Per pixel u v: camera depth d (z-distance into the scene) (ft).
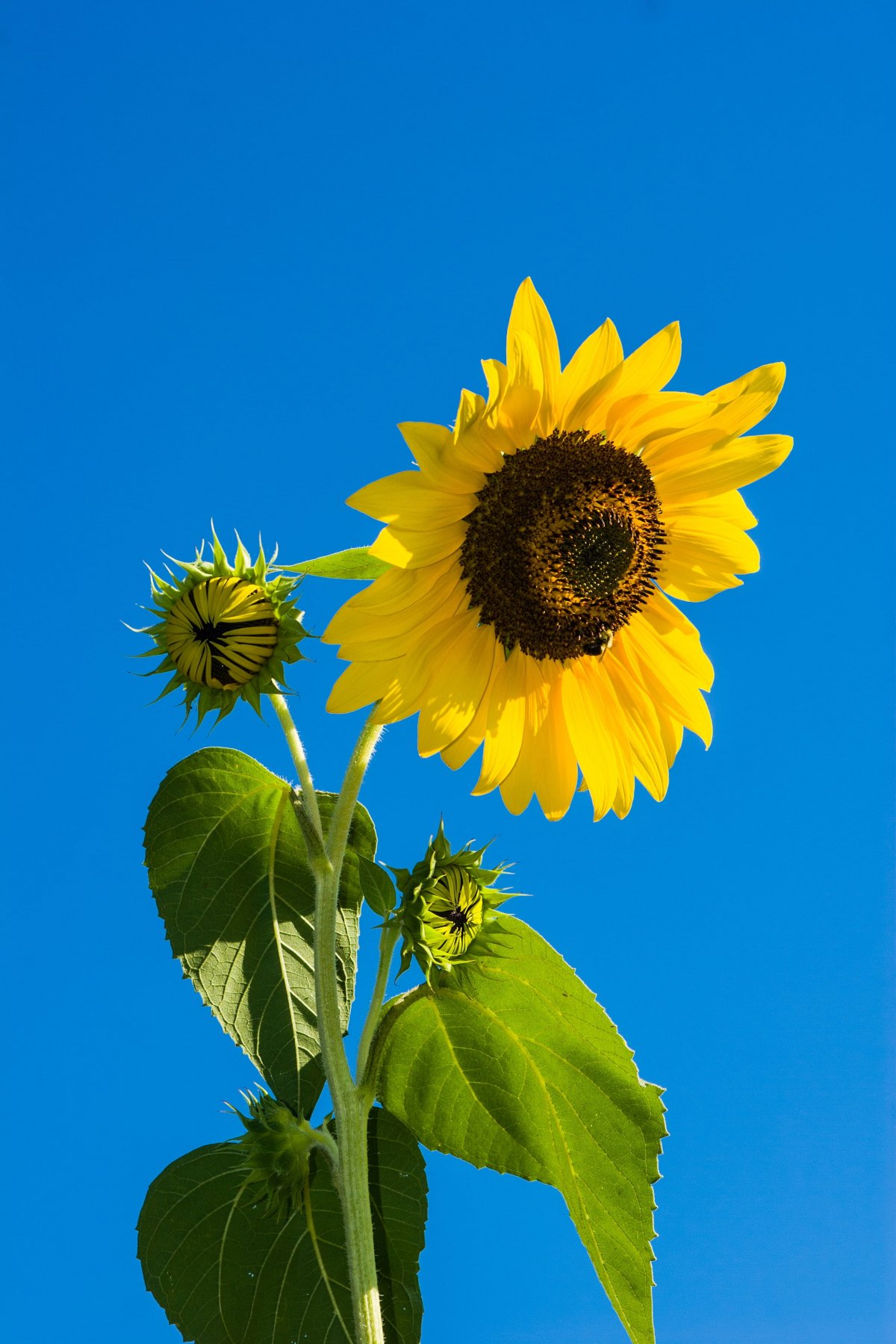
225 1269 4.01
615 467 4.00
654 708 4.14
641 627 4.14
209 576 3.86
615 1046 3.99
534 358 3.85
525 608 3.99
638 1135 4.00
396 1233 4.03
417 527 3.90
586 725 4.12
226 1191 4.02
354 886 4.08
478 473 3.96
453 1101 4.06
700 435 4.01
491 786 4.04
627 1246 3.98
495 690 4.06
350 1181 3.85
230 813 4.06
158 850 4.05
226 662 3.78
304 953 4.06
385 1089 4.07
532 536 3.97
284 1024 4.02
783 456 4.02
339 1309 3.99
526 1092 4.05
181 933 4.03
